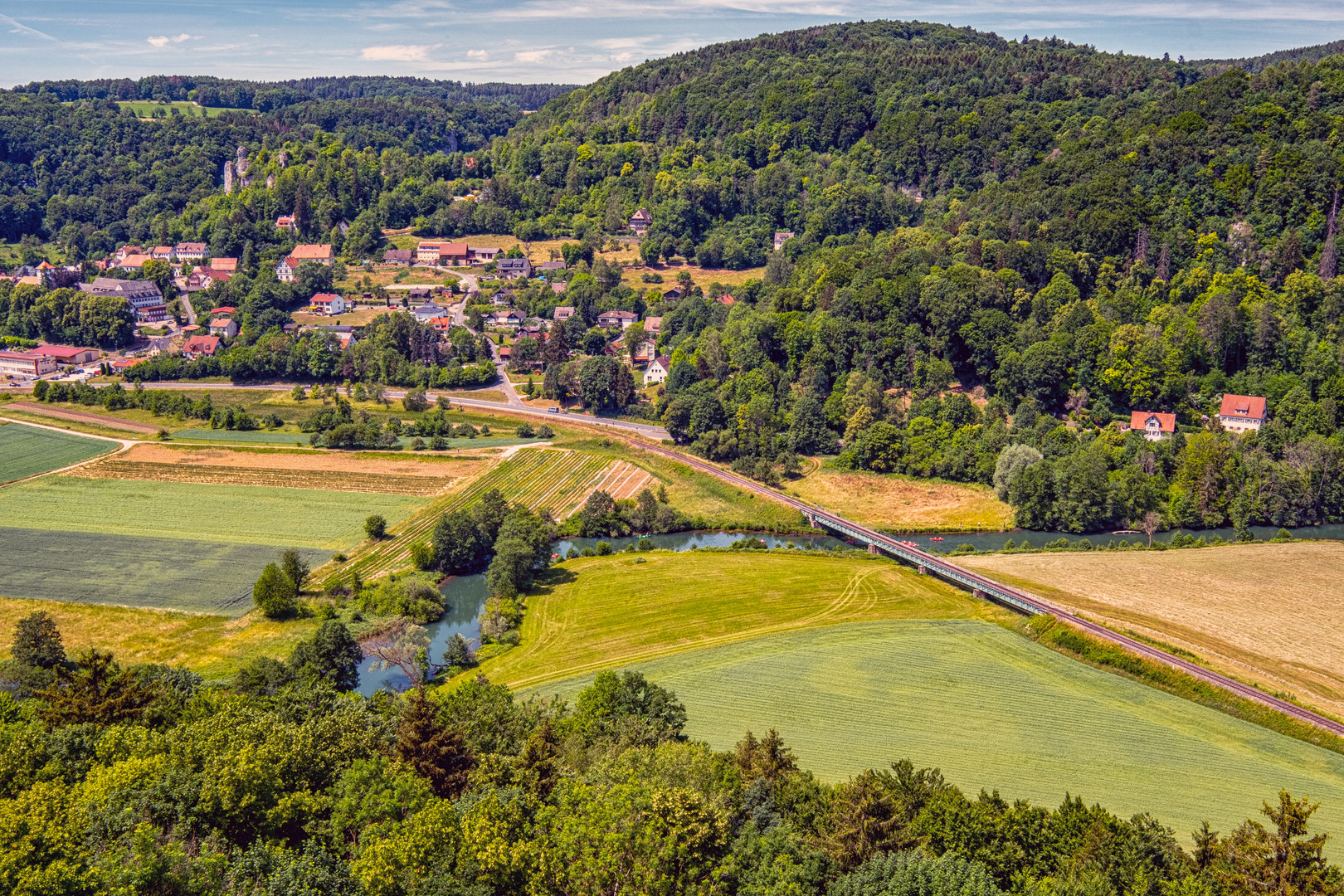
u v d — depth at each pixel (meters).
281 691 107.12
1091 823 76.94
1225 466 198.00
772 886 66.81
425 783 76.12
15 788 73.88
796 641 138.25
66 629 142.88
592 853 66.94
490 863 64.00
